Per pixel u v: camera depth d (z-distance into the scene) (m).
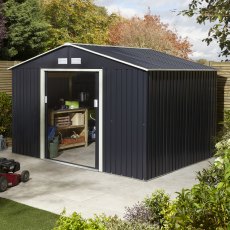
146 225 4.56
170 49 25.44
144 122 9.06
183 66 10.51
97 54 9.75
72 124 13.02
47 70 10.88
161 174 9.61
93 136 13.95
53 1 26.83
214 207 3.43
